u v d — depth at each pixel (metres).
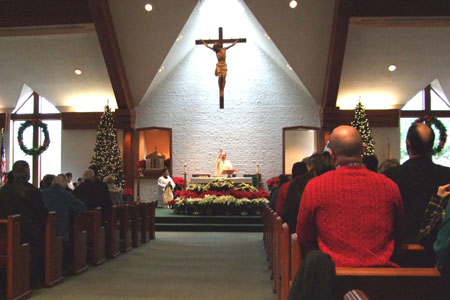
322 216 2.41
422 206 2.93
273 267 5.52
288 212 4.09
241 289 5.54
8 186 5.24
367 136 14.26
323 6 12.54
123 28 13.45
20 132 16.42
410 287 2.15
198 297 5.16
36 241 5.32
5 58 14.80
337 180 2.42
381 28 13.02
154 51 14.12
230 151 16.09
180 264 7.13
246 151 16.06
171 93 16.28
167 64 15.16
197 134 16.19
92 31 13.48
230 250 8.52
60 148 17.23
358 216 2.36
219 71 13.84
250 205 12.07
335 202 2.38
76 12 12.98
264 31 13.55
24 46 14.30
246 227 11.42
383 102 15.45
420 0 12.30
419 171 2.96
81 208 6.22
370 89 15.07
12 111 17.30
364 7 12.40
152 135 17.14
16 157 17.44
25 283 5.06
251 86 16.22
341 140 2.53
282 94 16.11
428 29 13.01
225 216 11.95
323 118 15.15
